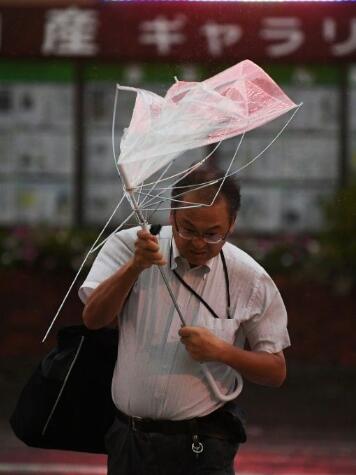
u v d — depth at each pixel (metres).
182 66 28.64
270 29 27.58
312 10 27.53
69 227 31.33
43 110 31.27
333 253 29.11
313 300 28.97
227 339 10.00
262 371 9.95
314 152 30.97
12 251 29.53
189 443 10.05
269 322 10.16
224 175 9.66
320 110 30.92
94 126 31.22
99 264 10.24
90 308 9.74
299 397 26.41
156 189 9.52
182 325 9.75
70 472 19.20
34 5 28.05
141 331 10.03
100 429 10.73
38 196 31.48
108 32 27.89
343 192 29.52
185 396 9.97
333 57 27.64
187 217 9.49
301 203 31.08
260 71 9.81
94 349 10.55
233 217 9.69
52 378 10.40
